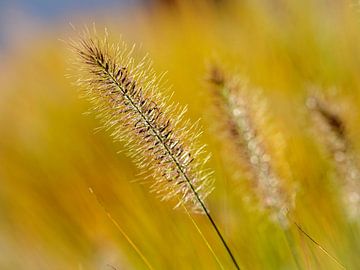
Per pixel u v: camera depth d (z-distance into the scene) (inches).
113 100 18.1
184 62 28.6
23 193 24.9
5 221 25.4
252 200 22.3
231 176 22.7
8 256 24.9
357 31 26.9
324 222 21.9
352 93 25.8
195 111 25.1
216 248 21.3
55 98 29.4
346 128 22.3
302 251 20.9
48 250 24.0
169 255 21.7
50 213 24.0
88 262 23.2
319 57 27.2
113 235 22.5
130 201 22.2
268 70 27.6
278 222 21.2
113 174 22.7
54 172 24.5
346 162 22.2
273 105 25.7
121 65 18.1
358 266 21.2
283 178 21.8
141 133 18.3
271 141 22.0
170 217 21.8
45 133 26.8
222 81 21.8
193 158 18.6
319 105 22.5
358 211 22.1
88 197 23.0
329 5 28.7
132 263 22.2
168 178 18.6
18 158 26.2
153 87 18.4
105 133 24.0
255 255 21.7
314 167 23.0
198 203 18.6
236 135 21.6
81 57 18.1
